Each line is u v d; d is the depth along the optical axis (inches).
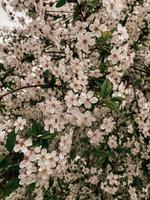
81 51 14.3
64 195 21.3
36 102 20.6
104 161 18.9
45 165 10.8
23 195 16.0
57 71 13.7
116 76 13.5
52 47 17.2
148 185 20.6
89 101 11.9
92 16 13.2
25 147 10.9
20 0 14.4
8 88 20.6
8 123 16.0
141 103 18.1
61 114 11.9
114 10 13.0
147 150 19.2
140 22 19.7
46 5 15.2
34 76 18.3
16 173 11.3
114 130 19.4
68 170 21.8
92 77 13.4
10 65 19.6
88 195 21.2
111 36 13.4
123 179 20.8
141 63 20.1
